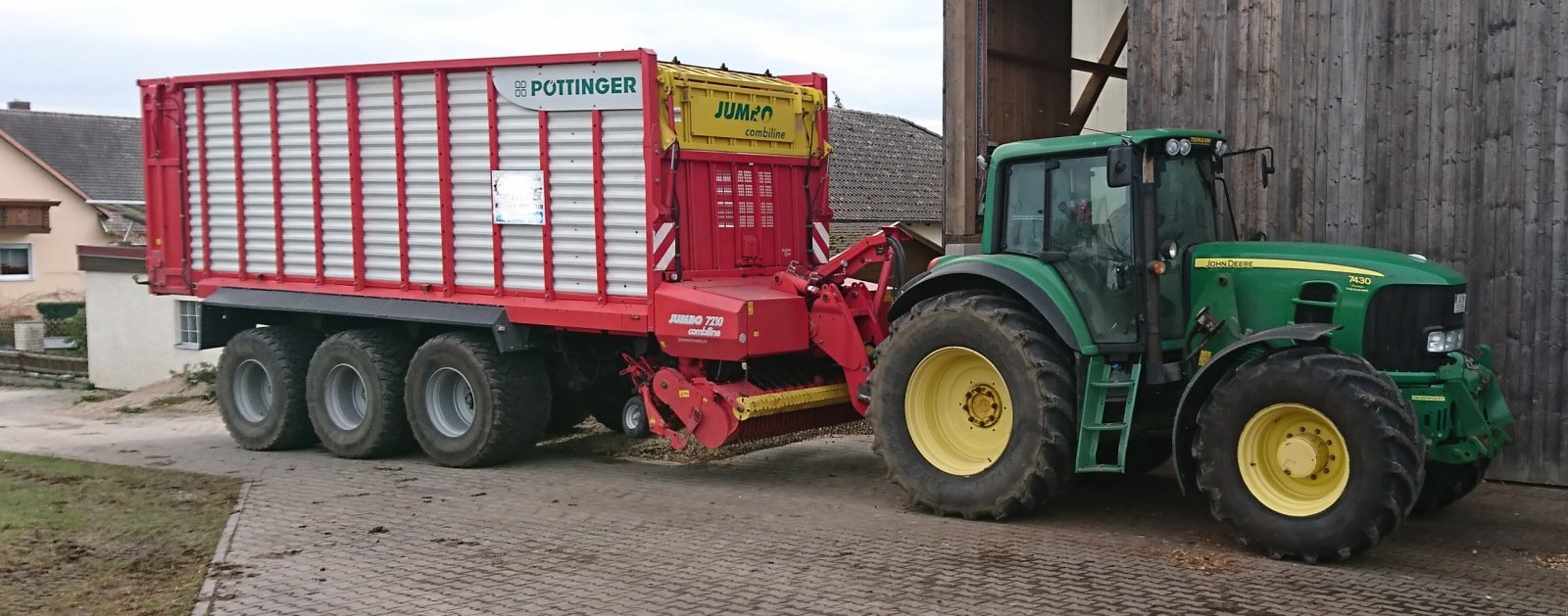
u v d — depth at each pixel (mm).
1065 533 7160
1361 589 5957
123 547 7117
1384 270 6699
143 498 8617
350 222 10273
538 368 9852
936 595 5930
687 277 9023
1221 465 6613
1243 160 9328
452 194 9711
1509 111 8227
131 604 6004
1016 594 5926
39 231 34438
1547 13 8055
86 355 23688
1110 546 6812
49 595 6152
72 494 8766
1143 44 9781
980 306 7477
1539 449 8266
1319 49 8953
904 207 25797
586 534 7352
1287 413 6441
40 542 7246
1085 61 12578
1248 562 6449
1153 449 8406
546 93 9117
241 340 11242
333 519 7875
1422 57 8539
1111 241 7262
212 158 11094
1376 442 6082
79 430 14352
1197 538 6988
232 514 8047
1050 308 7234
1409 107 8609
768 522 7566
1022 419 7223
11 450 12250
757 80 9625
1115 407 7328
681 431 9219
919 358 7715
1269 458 6570
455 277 9812
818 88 10086
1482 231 8375
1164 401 7578
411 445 10625
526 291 9445
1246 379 6523
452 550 7012
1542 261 8172
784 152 9797
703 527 7469
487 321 9492
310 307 10438
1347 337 6742
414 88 9773
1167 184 7398
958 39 10102
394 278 10109
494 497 8555
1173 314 7340
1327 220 8977
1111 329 7254
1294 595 5852
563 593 6105
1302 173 9070
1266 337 6539
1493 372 7734
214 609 5930
